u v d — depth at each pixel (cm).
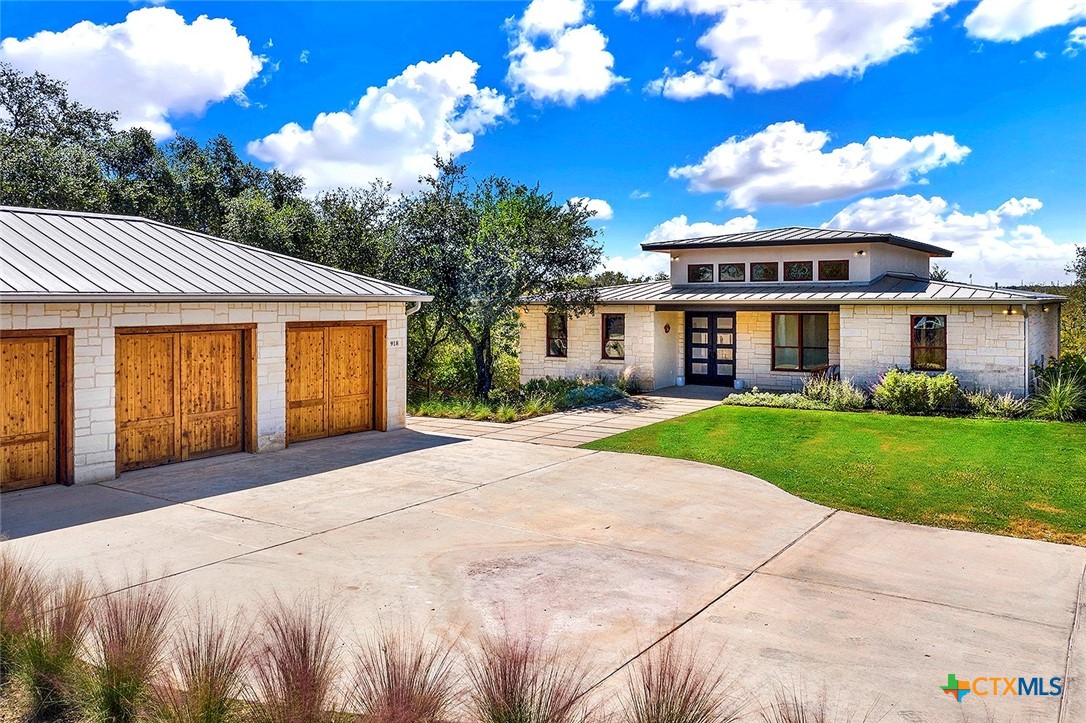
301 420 1351
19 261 997
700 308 2109
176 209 2583
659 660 440
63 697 422
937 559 698
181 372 1151
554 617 557
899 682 452
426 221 1986
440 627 535
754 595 605
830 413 1689
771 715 407
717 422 1577
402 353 1535
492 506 898
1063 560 693
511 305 1956
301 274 1402
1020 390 1661
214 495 946
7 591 481
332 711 377
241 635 506
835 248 2084
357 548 728
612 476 1068
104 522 815
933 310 1758
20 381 959
